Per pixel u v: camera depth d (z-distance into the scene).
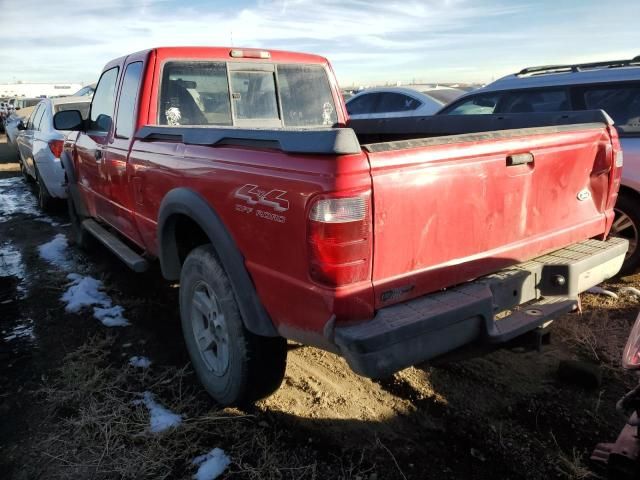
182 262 3.52
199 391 3.31
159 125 3.88
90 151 4.91
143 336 4.07
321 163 2.13
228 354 2.88
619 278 4.98
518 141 2.68
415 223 2.32
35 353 3.85
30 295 4.95
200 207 2.84
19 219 8.23
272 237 2.40
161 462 2.65
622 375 3.39
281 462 2.68
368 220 2.16
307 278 2.26
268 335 2.61
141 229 3.91
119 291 4.98
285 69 4.51
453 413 3.04
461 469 2.62
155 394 3.27
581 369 3.27
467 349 2.45
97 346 3.84
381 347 2.11
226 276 2.80
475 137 2.51
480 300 2.38
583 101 5.11
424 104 8.73
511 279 2.67
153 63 3.82
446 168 2.40
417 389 3.28
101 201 4.88
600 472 2.55
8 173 13.29
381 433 2.89
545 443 2.78
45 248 6.45
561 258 2.93
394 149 2.21
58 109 8.51
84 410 3.08
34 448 2.82
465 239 2.55
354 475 2.59
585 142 3.07
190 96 4.04
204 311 3.10
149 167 3.50
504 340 2.43
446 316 2.26
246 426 2.96
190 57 3.98
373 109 9.67
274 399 3.20
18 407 3.19
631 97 4.86
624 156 4.74
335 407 3.12
